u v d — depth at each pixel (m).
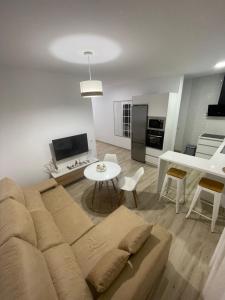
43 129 3.14
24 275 0.92
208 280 1.32
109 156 3.35
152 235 1.51
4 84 2.53
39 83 2.92
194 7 1.04
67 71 2.98
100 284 0.99
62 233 1.74
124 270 1.18
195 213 2.49
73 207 2.14
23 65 2.43
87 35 1.46
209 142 3.92
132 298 1.02
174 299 1.45
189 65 2.78
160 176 2.87
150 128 4.14
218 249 1.27
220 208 2.55
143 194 3.04
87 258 1.45
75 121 3.65
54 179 2.83
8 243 1.14
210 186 2.03
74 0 0.93
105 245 1.57
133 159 4.89
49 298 0.87
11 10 1.01
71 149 3.55
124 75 3.74
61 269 1.14
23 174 3.04
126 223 1.81
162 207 2.66
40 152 3.19
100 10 1.06
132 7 1.03
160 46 1.79
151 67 2.90
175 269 1.69
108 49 1.84
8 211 1.52
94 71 3.11
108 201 2.90
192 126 4.73
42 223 1.66
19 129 2.83
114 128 6.22
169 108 3.69
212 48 1.89
